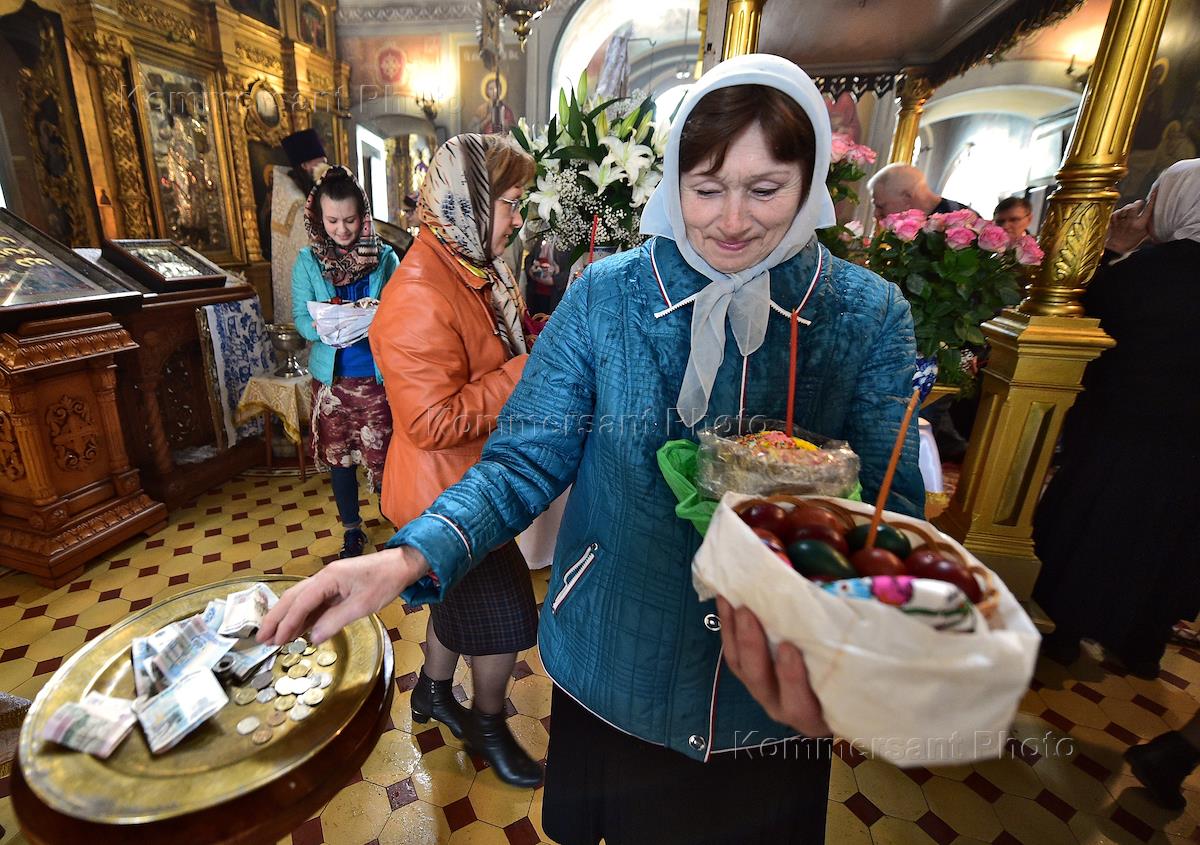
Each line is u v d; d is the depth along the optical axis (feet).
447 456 3.92
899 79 9.22
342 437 7.28
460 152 3.75
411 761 4.93
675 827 2.53
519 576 4.20
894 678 1.15
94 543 7.45
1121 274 5.54
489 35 17.52
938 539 1.52
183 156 15.11
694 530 2.15
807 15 7.46
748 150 1.80
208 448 10.41
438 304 3.67
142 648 2.27
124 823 1.64
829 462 1.80
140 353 8.39
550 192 4.89
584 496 2.43
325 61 18.61
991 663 1.11
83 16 12.46
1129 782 4.95
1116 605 5.73
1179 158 10.77
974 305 5.87
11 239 7.21
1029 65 11.71
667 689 2.28
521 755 4.73
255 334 10.98
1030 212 9.61
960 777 4.97
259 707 2.11
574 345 2.32
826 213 2.08
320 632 1.78
